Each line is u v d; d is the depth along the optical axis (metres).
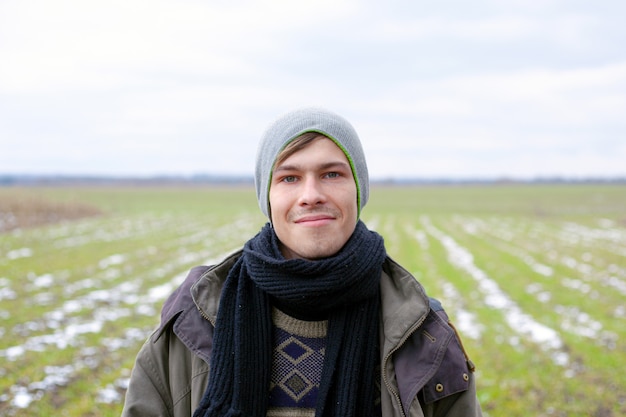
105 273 16.39
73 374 8.02
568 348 9.91
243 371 1.83
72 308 11.95
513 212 52.34
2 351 8.80
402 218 44.25
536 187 128.75
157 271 17.34
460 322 11.80
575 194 90.44
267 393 1.86
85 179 166.75
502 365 8.98
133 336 10.18
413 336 1.91
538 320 11.95
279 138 1.87
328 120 1.87
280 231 1.89
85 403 7.02
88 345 9.48
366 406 1.85
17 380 7.63
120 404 7.12
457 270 18.52
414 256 21.80
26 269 16.08
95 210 40.47
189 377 1.93
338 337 1.88
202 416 1.79
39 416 6.62
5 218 31.58
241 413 1.78
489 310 12.83
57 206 37.41
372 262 1.85
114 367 8.48
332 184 1.85
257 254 1.86
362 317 1.91
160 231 30.19
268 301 1.93
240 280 1.95
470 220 42.53
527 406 7.37
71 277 15.38
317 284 1.78
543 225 38.28
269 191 1.92
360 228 1.94
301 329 1.93
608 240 28.58
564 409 7.31
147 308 12.43
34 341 9.46
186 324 1.93
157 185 130.88
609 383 8.25
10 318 10.80
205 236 28.52
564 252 23.41
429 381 1.88
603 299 14.17
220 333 1.88
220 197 75.62
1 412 6.66
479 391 7.84
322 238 1.83
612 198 77.88
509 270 18.56
